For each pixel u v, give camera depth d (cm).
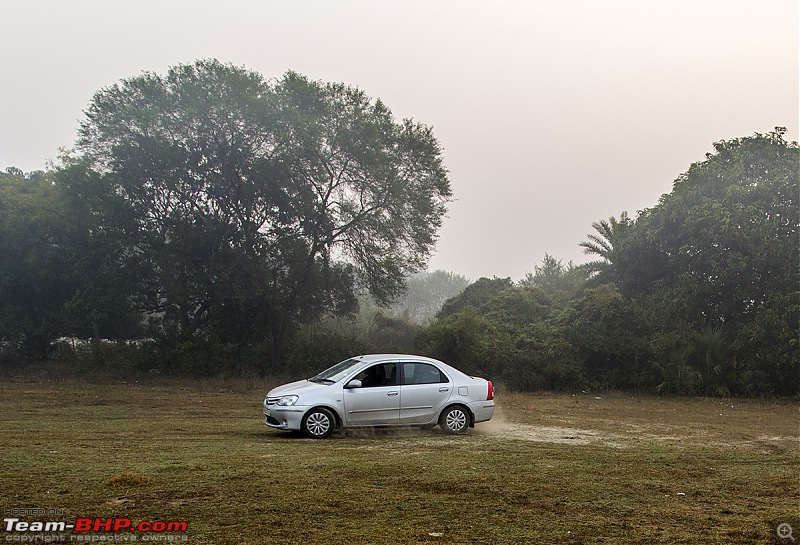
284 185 3075
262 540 554
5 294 3394
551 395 2516
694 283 2616
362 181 3170
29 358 3456
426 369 1288
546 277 4638
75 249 3200
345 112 3144
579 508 686
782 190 2502
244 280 3077
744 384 2402
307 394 1198
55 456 934
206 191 3116
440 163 3328
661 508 695
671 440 1277
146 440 1149
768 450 1155
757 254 2456
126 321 3391
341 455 993
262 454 984
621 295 2816
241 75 3003
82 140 3045
